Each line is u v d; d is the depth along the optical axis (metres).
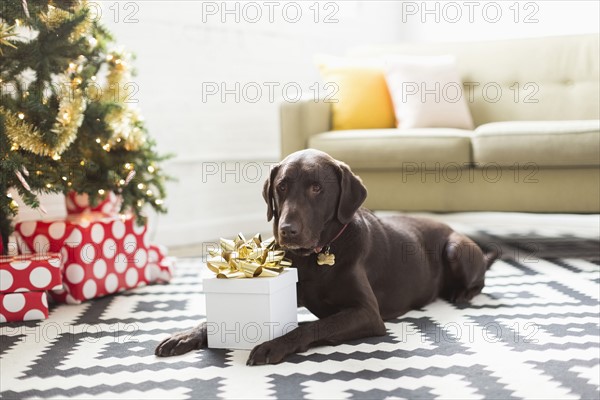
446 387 1.84
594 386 1.81
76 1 3.15
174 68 4.51
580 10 5.17
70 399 1.84
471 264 2.87
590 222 4.71
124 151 3.36
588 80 4.44
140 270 3.34
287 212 2.25
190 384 1.93
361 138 3.92
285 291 2.32
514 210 3.78
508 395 1.77
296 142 4.10
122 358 2.20
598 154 3.52
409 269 2.68
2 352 2.32
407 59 4.43
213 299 2.27
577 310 2.64
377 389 1.84
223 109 4.83
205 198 4.77
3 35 2.89
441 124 4.30
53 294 3.09
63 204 4.02
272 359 2.08
